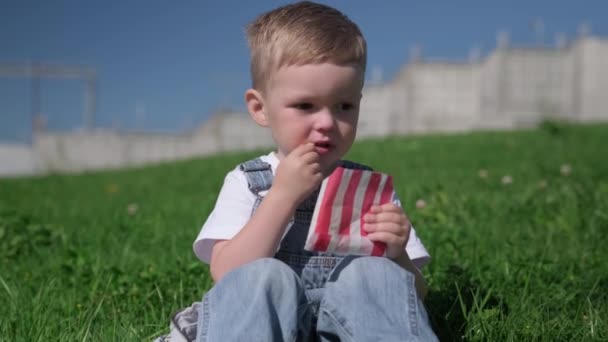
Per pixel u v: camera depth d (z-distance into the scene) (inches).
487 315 111.4
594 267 145.6
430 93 1063.0
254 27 98.0
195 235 196.4
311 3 97.7
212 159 663.8
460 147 551.2
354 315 87.7
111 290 136.5
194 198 336.8
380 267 90.0
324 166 93.7
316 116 91.7
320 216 89.8
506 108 1017.5
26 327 115.0
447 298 122.8
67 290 138.6
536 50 1016.2
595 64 1000.2
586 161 412.2
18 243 194.9
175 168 610.5
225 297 86.5
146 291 135.3
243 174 101.0
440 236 172.1
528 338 104.9
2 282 136.8
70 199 402.9
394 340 86.1
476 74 1053.8
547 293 128.0
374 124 1087.0
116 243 188.7
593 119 999.6
